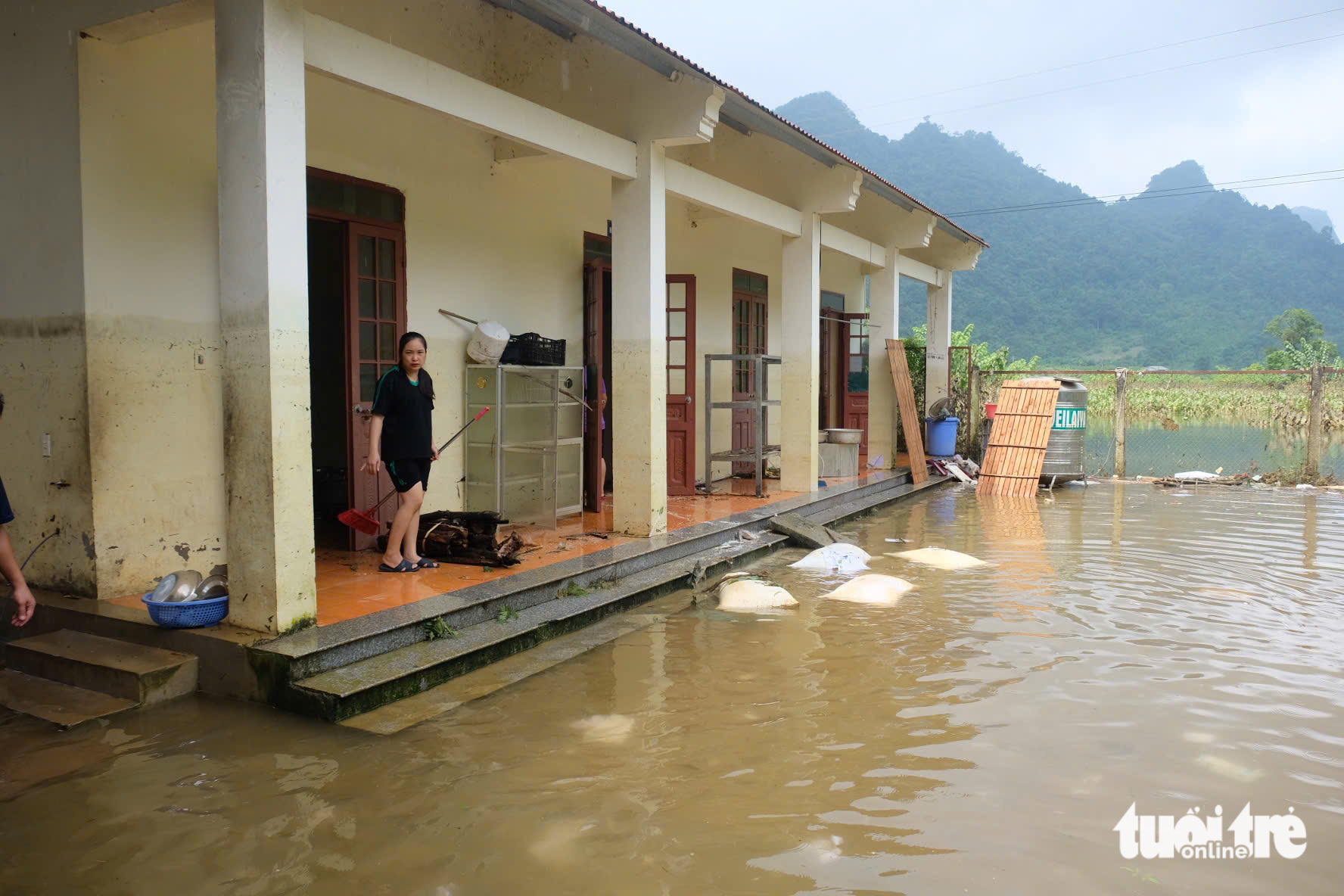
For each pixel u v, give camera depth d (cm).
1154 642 511
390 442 575
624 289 727
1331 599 612
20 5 479
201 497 532
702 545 746
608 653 500
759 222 916
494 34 748
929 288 1523
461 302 739
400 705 416
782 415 1023
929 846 291
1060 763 354
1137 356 11906
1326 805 319
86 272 469
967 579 684
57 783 337
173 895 265
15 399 503
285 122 427
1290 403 2225
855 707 415
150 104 499
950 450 1429
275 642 425
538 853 288
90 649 443
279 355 427
